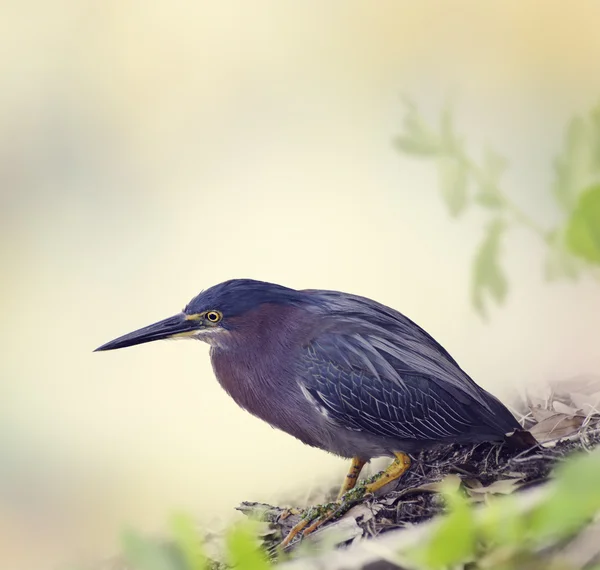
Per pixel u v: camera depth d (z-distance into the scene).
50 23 8.52
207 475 6.04
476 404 5.75
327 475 5.87
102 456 6.21
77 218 7.72
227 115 8.39
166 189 7.83
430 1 8.06
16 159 8.08
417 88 7.86
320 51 8.51
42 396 6.38
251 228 6.91
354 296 5.82
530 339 5.91
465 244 6.25
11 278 7.34
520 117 6.80
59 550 6.14
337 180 7.30
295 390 5.79
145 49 8.61
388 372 5.77
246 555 3.86
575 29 7.28
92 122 8.34
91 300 6.96
